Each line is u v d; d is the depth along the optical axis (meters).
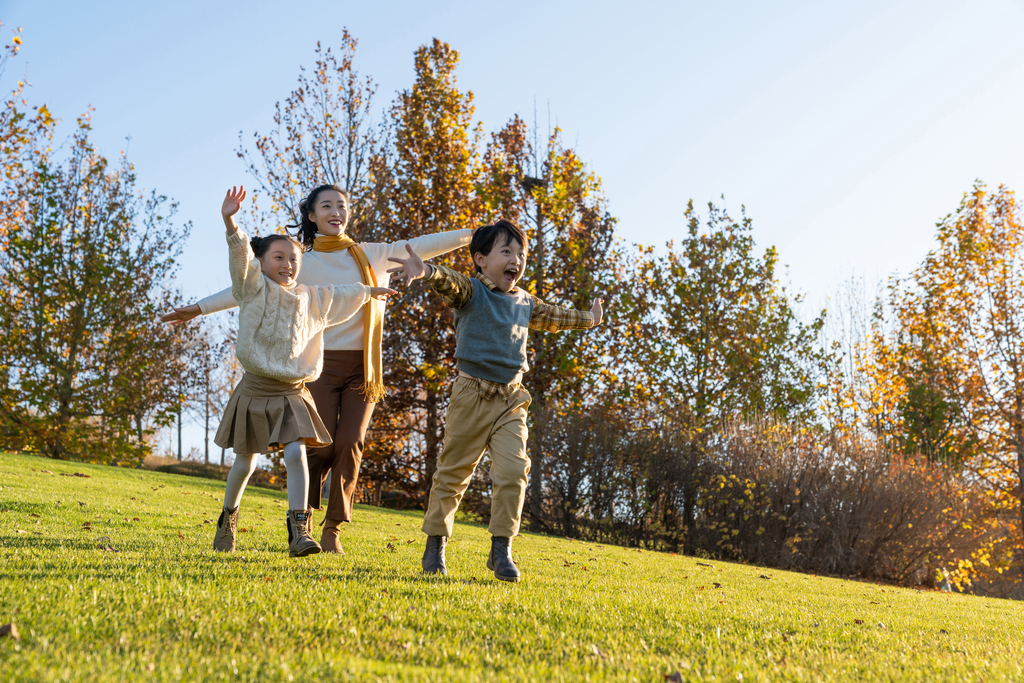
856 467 11.91
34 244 18.42
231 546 3.90
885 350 20.00
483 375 3.60
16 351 18.41
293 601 2.38
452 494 3.68
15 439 18.59
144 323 20.03
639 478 12.77
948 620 4.00
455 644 2.03
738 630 2.75
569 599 3.05
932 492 11.88
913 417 18.53
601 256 19.58
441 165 18.95
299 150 18.23
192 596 2.31
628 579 4.62
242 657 1.71
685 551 12.36
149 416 20.56
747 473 12.12
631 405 14.35
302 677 1.59
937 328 19.06
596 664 1.96
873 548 11.39
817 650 2.50
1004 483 17.58
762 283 20.20
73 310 18.92
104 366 19.66
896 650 2.65
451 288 3.47
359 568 3.52
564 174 19.31
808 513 11.61
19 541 3.70
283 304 3.62
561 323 4.06
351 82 18.38
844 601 4.75
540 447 13.53
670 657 2.14
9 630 1.76
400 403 18.44
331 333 4.44
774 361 19.92
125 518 5.61
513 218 18.86
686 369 19.53
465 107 20.02
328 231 4.57
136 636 1.83
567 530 13.09
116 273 19.39
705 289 19.77
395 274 3.31
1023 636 3.46
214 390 34.38
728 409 18.78
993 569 13.75
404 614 2.36
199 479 12.95
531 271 18.44
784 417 19.00
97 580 2.51
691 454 12.65
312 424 3.65
